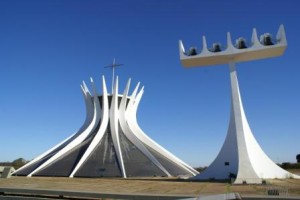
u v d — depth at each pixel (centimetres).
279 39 3316
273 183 2884
